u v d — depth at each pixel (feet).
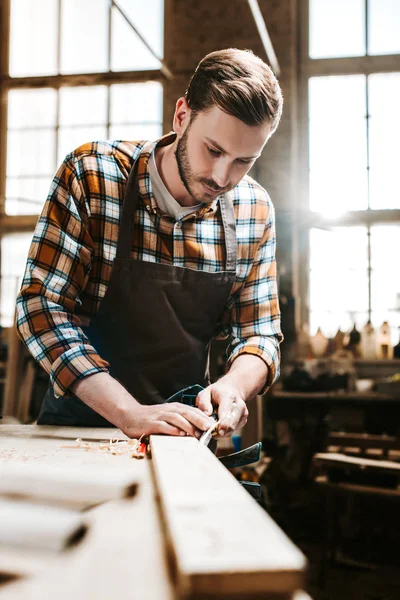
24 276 4.91
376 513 13.89
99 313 5.19
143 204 5.22
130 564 1.55
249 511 1.74
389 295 19.60
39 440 4.17
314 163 20.44
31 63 22.03
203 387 5.59
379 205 19.95
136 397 5.24
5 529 1.70
